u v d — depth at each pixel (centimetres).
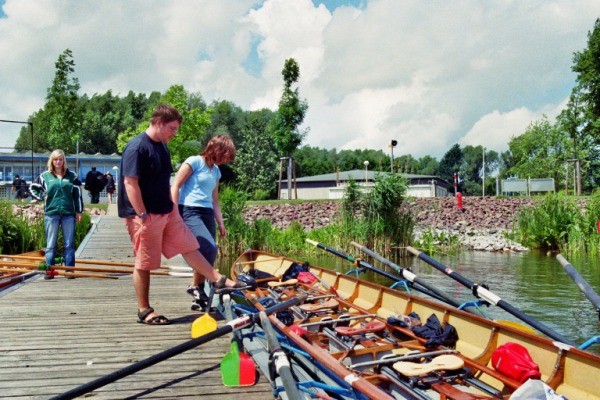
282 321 504
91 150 8488
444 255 1806
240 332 500
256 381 393
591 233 1833
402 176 1867
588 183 6588
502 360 362
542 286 1121
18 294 752
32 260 1052
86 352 458
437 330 439
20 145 9506
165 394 364
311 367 429
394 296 566
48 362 431
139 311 561
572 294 1027
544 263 1525
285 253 1880
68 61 4188
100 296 735
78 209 925
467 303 573
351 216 1900
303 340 413
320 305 559
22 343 486
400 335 477
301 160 10088
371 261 1648
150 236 511
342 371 332
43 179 902
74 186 916
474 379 373
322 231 1956
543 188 3303
